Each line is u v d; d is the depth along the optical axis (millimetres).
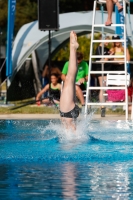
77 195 6410
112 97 18453
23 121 15984
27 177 7406
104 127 14250
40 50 28609
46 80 26031
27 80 28547
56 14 19328
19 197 6312
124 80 18297
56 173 7695
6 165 8359
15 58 24906
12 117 17312
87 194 6453
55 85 21609
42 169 8000
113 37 20641
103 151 9766
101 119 16688
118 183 7027
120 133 12867
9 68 23062
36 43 24781
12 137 12047
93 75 24391
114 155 9273
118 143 10922
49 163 8539
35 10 53969
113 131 13297
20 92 27953
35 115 18078
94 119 16656
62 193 6504
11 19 22500
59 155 9250
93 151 9750
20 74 28422
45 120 16219
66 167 8172
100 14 25500
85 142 10992
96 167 8164
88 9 52375
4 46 56188
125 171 7828
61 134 11562
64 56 37000
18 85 28266
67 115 11398
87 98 17156
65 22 25250
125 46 17891
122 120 16328
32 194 6461
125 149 10047
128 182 7082
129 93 19297
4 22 55156
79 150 9875
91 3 52156
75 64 11297
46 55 28797
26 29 26672
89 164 8430
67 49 37281
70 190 6652
